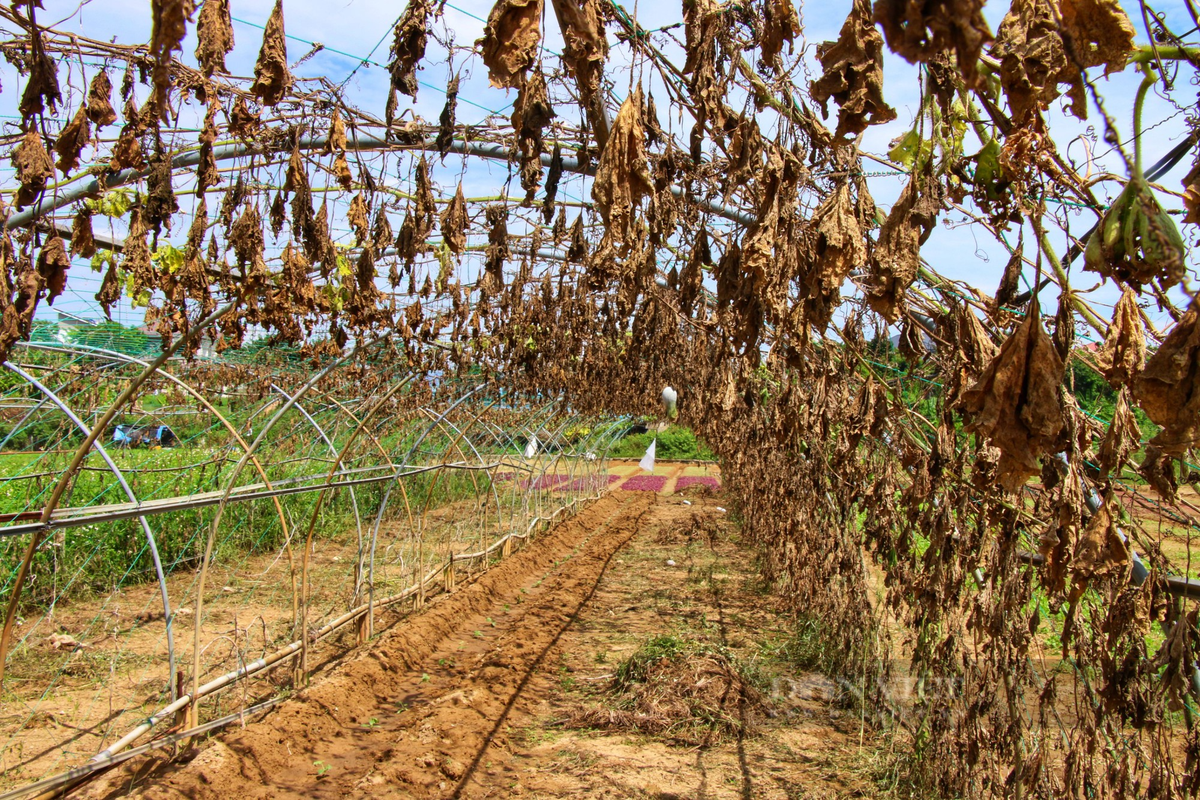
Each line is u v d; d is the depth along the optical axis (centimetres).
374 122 387
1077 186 211
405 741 597
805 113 256
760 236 240
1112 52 151
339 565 1267
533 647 875
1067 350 199
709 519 2017
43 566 915
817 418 474
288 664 770
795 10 215
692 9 244
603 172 206
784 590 1079
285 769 562
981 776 463
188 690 573
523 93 212
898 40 111
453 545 1445
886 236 201
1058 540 254
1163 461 222
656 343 688
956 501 375
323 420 1469
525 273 768
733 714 668
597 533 1866
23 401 838
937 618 446
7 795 436
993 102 194
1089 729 341
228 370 1245
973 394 166
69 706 643
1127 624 284
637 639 927
